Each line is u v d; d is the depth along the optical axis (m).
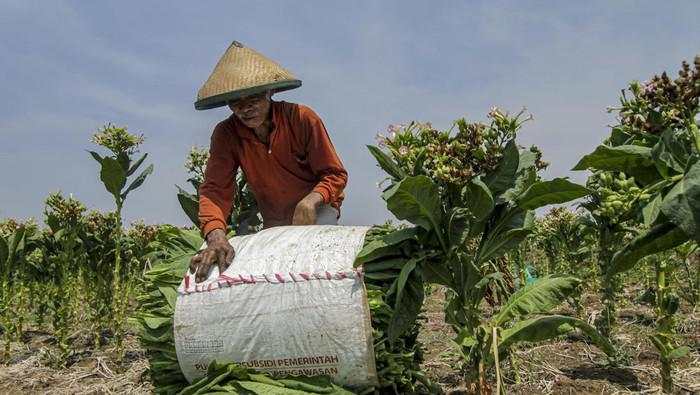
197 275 3.58
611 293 5.80
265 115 4.31
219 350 3.43
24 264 7.64
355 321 3.28
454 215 3.58
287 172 4.52
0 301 7.41
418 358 4.07
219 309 3.44
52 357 6.50
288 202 4.57
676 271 7.97
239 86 4.02
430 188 3.37
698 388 4.72
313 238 3.60
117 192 6.04
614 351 3.59
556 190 3.43
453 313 3.73
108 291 7.49
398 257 3.58
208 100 4.06
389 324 3.42
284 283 3.38
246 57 4.18
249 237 3.84
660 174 3.33
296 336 3.33
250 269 3.50
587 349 5.79
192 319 3.48
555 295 3.57
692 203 2.82
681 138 3.52
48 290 7.75
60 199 7.02
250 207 5.42
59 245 7.46
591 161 3.38
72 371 6.22
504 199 3.57
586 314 6.86
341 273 3.35
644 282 8.29
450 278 3.67
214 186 4.40
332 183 4.29
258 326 3.37
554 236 7.93
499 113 3.54
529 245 9.68
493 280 4.43
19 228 7.39
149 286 4.04
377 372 3.44
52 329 8.22
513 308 3.59
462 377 5.31
